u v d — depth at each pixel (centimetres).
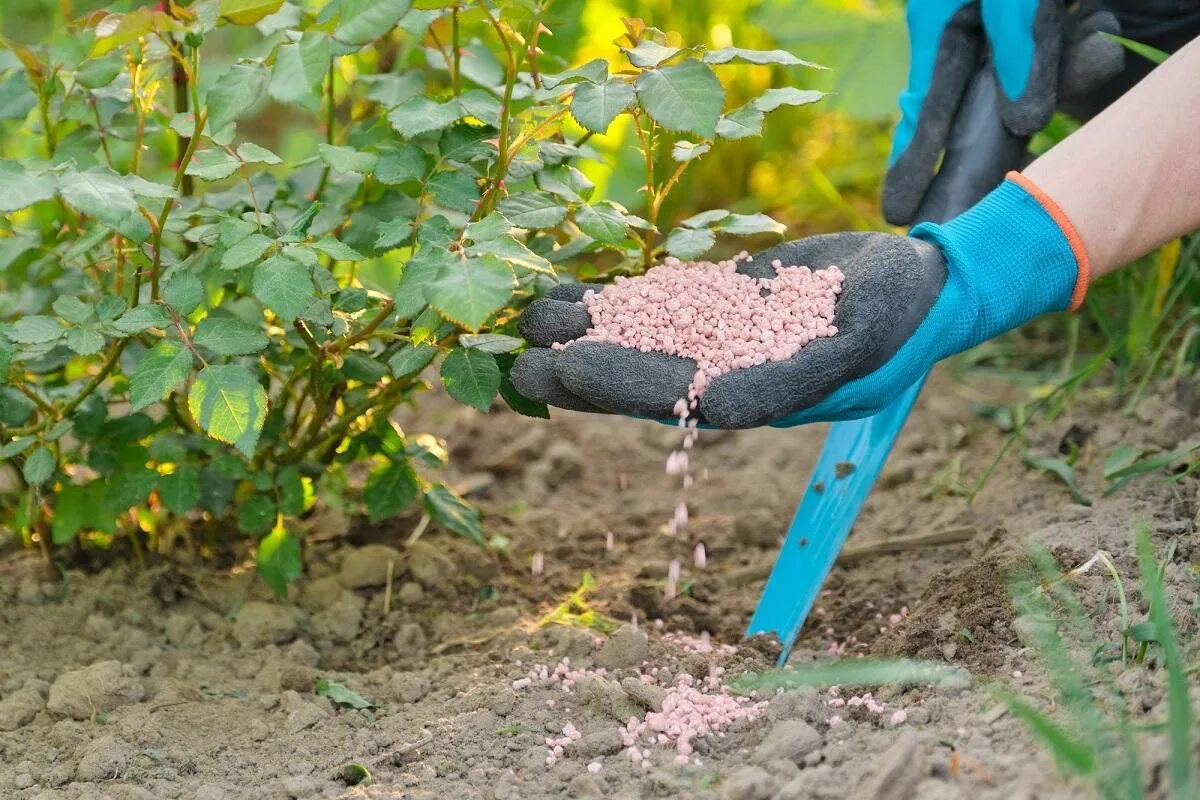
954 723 247
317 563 370
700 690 289
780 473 440
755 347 265
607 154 519
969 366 482
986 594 293
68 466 363
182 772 271
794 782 230
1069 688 229
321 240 268
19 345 296
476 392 271
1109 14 327
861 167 583
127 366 331
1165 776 209
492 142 288
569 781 252
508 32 276
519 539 396
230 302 338
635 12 556
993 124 330
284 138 579
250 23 263
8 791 264
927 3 333
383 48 345
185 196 339
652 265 305
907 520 386
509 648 320
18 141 426
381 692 307
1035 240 279
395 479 344
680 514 306
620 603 350
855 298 264
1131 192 278
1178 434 361
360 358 310
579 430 472
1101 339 466
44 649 326
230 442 260
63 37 276
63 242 345
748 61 258
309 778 262
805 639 333
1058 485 368
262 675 314
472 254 247
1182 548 295
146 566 364
